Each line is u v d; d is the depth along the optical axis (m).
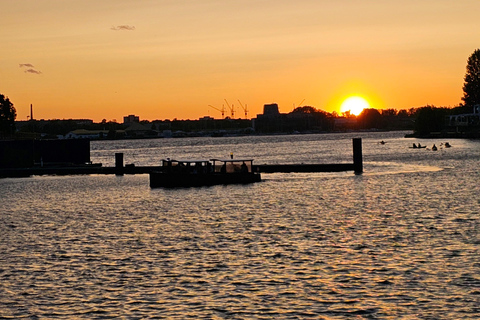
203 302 41.38
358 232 60.66
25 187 113.19
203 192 96.19
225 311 39.88
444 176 113.50
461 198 82.50
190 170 107.88
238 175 106.69
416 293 42.00
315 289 43.38
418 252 51.75
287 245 55.62
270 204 81.62
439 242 55.00
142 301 41.78
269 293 42.78
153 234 62.19
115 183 114.69
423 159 159.38
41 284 45.56
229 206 80.56
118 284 45.22
